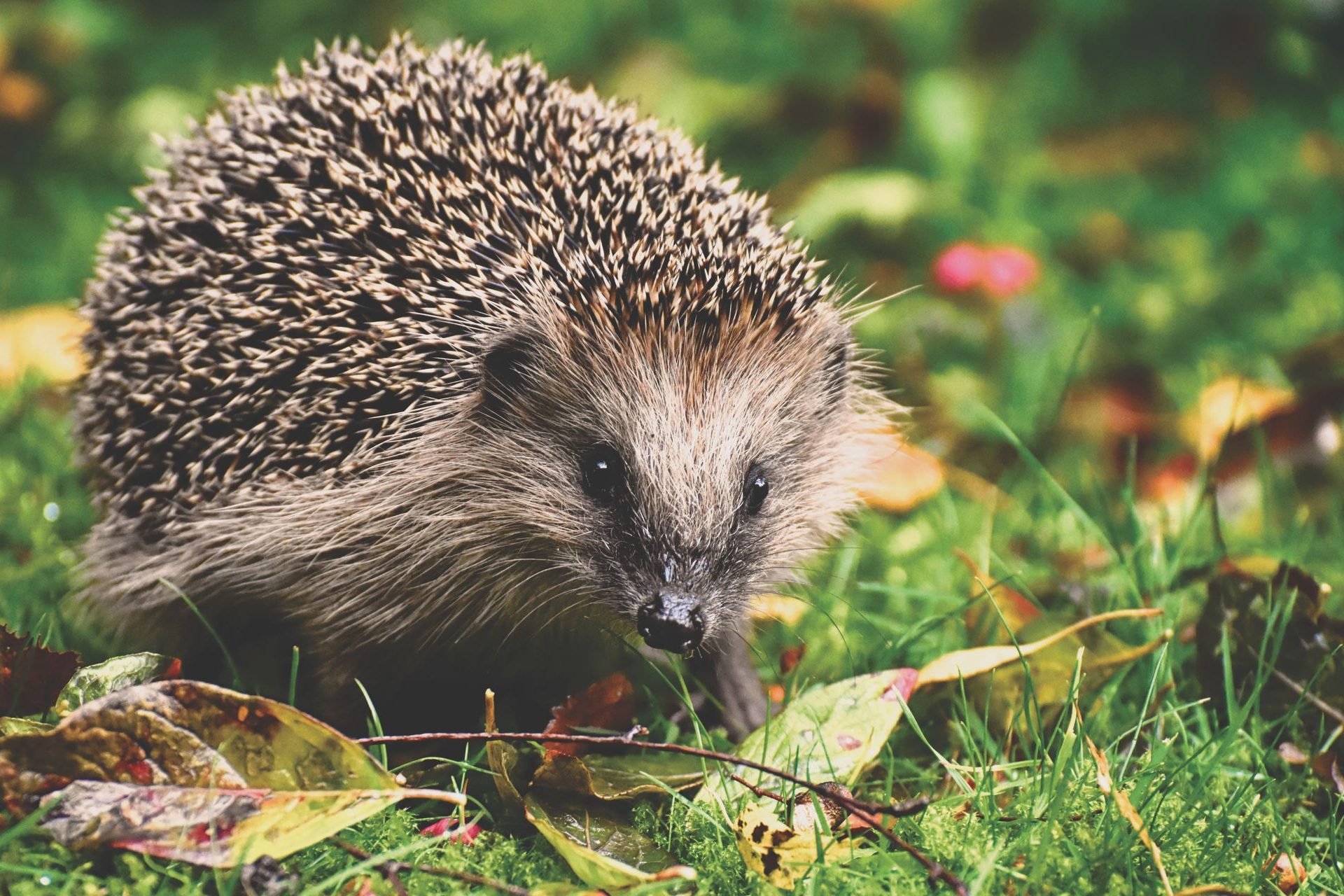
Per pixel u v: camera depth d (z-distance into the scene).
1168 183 10.78
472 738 3.65
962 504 6.66
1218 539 5.25
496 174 5.02
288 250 4.89
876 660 5.01
